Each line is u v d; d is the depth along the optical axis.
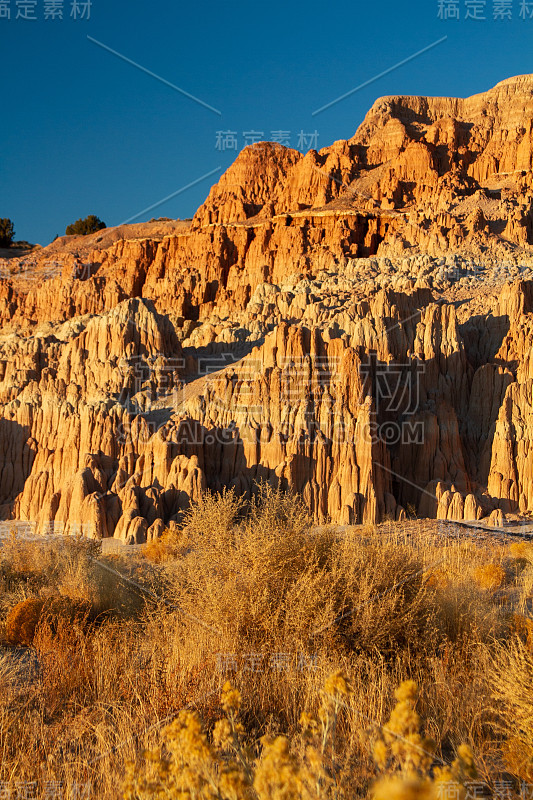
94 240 136.62
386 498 38.78
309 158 106.50
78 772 7.09
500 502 40.34
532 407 43.38
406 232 82.81
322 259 85.62
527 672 7.58
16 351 67.25
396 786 3.87
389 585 10.70
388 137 109.62
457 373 48.44
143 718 8.09
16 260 128.25
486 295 62.56
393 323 49.41
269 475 40.44
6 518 45.47
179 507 38.53
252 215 108.88
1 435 52.41
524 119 110.12
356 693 8.13
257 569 10.88
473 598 11.95
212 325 66.06
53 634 11.68
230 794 4.89
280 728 7.89
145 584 14.27
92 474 41.78
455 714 8.05
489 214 84.62
